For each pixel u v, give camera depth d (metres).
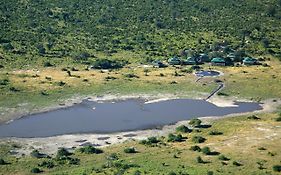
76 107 174.62
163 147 143.00
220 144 143.00
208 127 157.62
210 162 130.75
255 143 143.25
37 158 137.62
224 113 170.25
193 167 127.56
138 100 180.62
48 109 172.88
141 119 165.50
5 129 157.88
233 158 133.00
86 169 129.00
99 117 166.88
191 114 169.38
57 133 155.12
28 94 182.75
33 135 153.75
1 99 178.38
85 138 151.62
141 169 126.62
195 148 139.62
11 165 133.12
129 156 137.25
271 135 149.38
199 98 182.88
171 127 159.12
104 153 140.12
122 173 124.31
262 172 124.75
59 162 134.38
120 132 155.75
